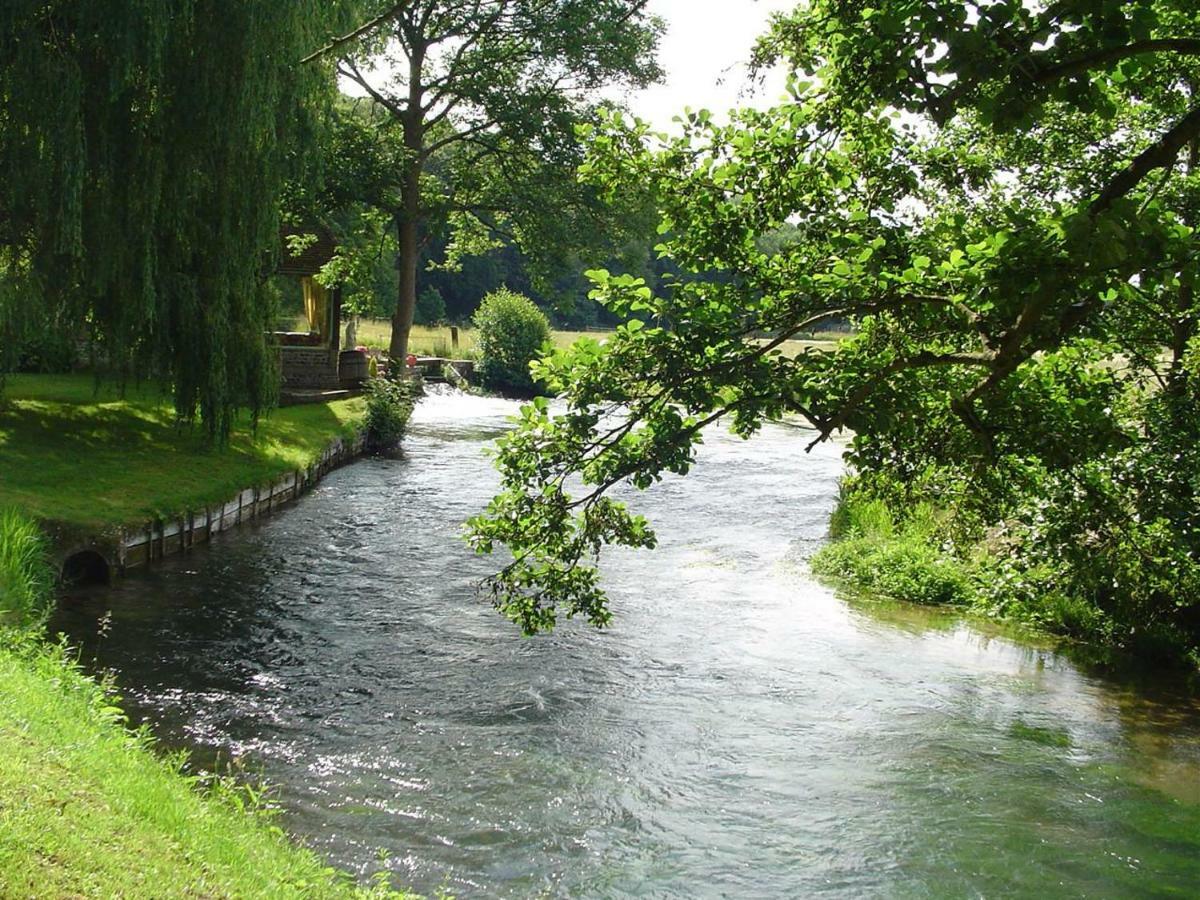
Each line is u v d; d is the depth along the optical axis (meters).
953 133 10.55
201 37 16.42
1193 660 13.11
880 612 15.22
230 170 17.36
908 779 9.59
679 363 6.33
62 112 15.22
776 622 14.50
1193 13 6.18
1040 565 13.84
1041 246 5.09
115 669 11.23
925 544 17.36
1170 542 11.70
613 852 8.05
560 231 36.47
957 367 7.10
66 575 14.27
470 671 12.03
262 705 10.63
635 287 6.63
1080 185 12.75
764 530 20.84
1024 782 9.60
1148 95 11.26
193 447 20.64
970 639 14.09
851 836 8.46
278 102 17.66
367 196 36.25
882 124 7.12
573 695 11.42
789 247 7.20
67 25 15.81
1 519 12.71
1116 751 10.41
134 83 15.99
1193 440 11.84
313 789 8.80
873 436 6.68
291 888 6.07
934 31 4.89
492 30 34.12
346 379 35.41
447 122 39.78
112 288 17.02
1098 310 5.77
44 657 8.96
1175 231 4.86
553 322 89.62
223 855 6.05
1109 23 4.70
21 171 15.41
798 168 7.00
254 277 18.95
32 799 5.59
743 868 7.91
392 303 71.94
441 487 23.97
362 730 10.17
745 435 6.32
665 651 13.05
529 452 6.86
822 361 6.47
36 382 24.70
